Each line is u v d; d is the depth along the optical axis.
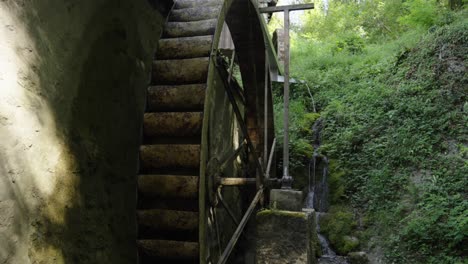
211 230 4.35
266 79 4.84
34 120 1.86
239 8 3.96
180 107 2.86
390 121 6.42
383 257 4.92
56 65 2.08
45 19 2.01
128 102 2.93
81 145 2.27
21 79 1.79
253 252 5.45
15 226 1.69
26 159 1.79
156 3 3.51
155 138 2.88
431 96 6.21
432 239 4.59
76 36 2.28
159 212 2.64
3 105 1.67
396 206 5.35
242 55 4.70
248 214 3.81
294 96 8.74
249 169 5.50
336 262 5.14
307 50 11.43
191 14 3.39
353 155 6.48
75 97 2.24
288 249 3.72
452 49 6.59
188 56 3.03
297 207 4.05
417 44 7.51
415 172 5.53
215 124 4.96
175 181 2.64
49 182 1.95
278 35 9.02
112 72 2.70
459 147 5.38
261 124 5.20
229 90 3.73
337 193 6.14
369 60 9.08
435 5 8.56
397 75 7.29
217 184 3.65
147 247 2.64
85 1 2.39
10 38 1.75
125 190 2.80
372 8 13.48
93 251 2.34
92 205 2.36
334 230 5.64
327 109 7.77
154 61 3.04
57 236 1.99
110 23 2.71
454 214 4.57
